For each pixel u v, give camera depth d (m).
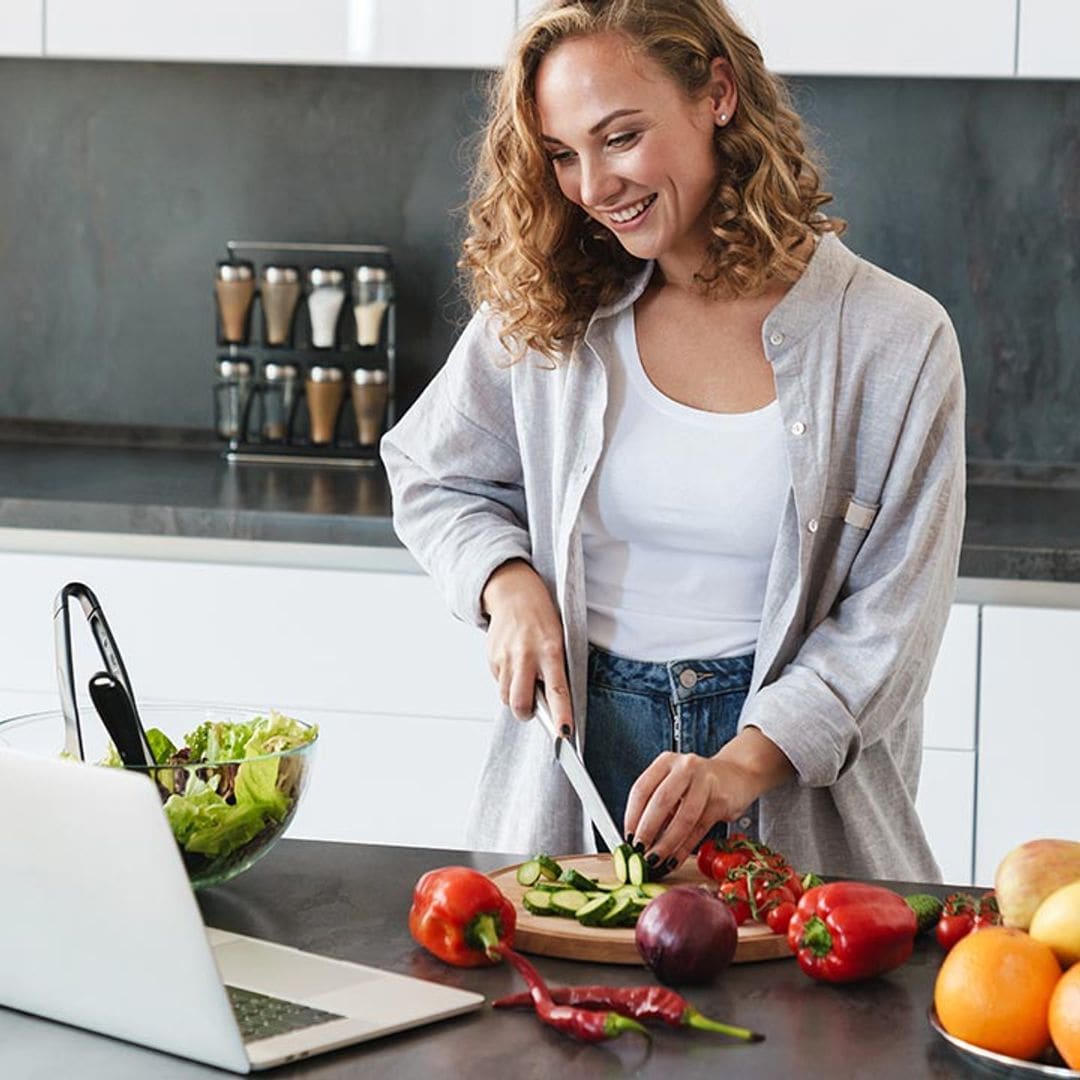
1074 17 3.05
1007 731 2.91
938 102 3.49
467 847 2.17
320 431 3.57
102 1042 1.28
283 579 3.06
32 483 3.28
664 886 1.53
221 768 1.51
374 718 3.06
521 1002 1.33
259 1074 1.22
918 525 1.94
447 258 3.68
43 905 1.26
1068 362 3.53
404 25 3.22
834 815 1.98
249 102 3.68
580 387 2.00
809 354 1.92
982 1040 1.23
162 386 3.79
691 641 1.99
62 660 1.56
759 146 1.87
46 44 3.31
